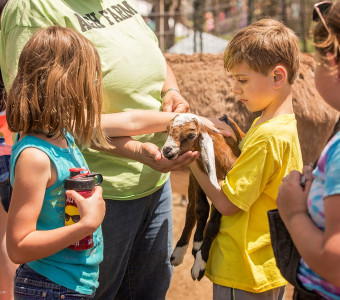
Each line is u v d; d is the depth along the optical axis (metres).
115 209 2.93
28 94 2.21
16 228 2.14
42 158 2.18
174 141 2.45
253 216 2.53
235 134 2.81
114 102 2.91
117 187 2.90
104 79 2.84
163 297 3.36
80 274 2.29
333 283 1.70
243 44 2.50
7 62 2.78
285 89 2.57
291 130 2.51
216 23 13.41
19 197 2.16
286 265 1.97
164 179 3.14
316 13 1.93
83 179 2.21
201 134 2.48
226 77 4.96
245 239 2.49
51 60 2.24
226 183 2.49
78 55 2.29
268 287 2.49
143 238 3.19
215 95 4.93
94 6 2.95
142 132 2.79
